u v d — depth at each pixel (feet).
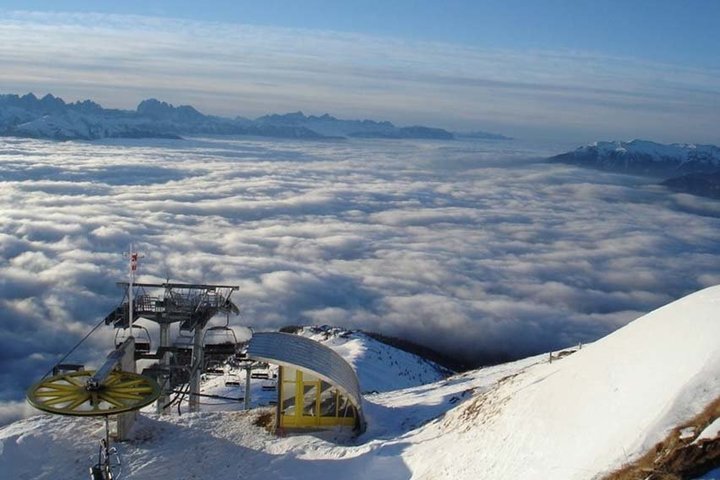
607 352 56.39
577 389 54.54
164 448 67.31
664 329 53.16
